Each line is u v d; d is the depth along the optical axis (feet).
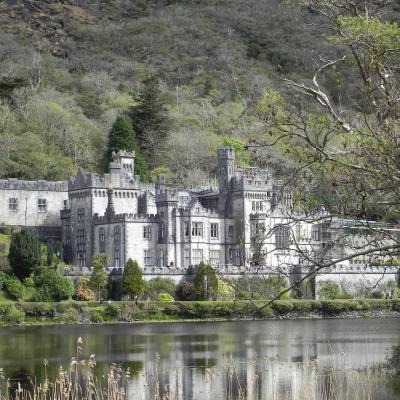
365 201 305.94
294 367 512.22
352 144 325.42
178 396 431.02
